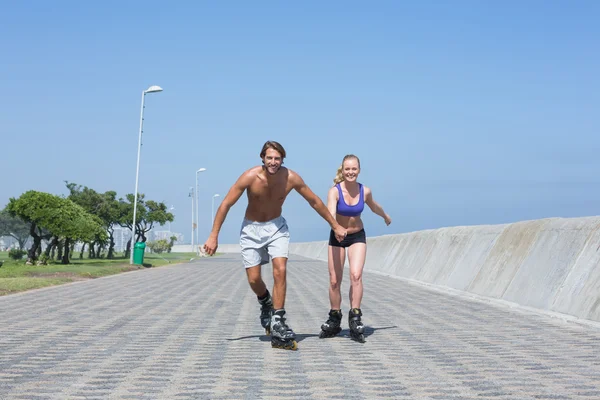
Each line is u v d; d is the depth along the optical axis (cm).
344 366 596
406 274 2070
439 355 652
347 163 779
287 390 498
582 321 880
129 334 812
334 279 785
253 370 578
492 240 1440
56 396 480
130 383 524
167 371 573
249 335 804
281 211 739
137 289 1625
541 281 1095
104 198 5891
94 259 5259
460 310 1079
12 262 3653
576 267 1005
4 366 597
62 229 3453
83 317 999
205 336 795
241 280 2048
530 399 466
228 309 1130
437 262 1791
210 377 547
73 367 592
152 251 8650
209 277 2245
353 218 788
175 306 1184
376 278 2048
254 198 718
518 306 1108
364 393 488
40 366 597
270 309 771
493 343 725
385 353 667
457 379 536
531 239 1229
